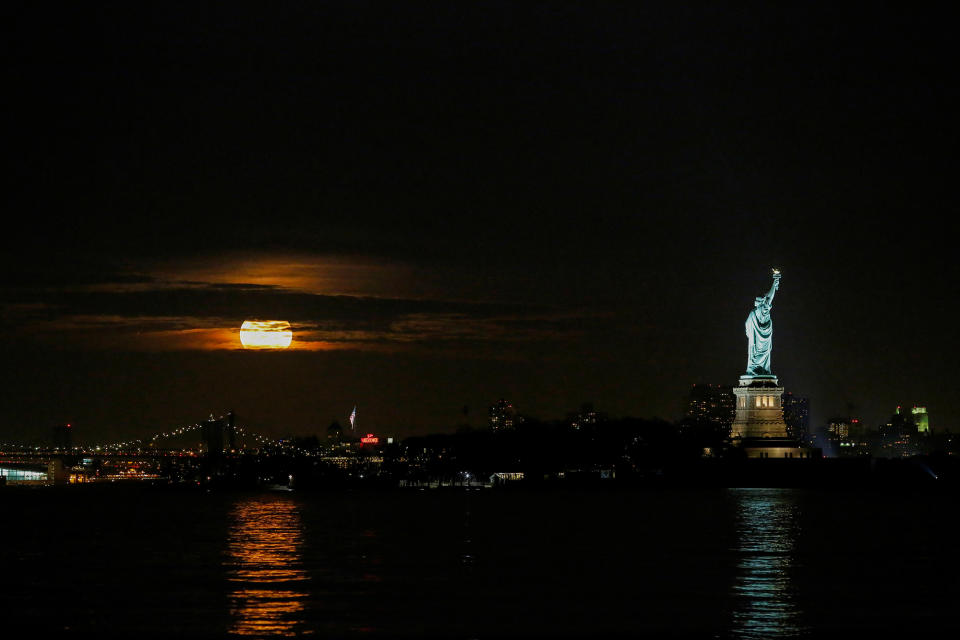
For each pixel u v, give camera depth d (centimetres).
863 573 12544
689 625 9531
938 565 13225
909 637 9069
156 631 9375
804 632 9269
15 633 9356
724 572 12675
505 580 12088
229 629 9412
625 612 10119
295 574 12719
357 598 10919
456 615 9975
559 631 9325
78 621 9794
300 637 9112
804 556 14212
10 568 13600
